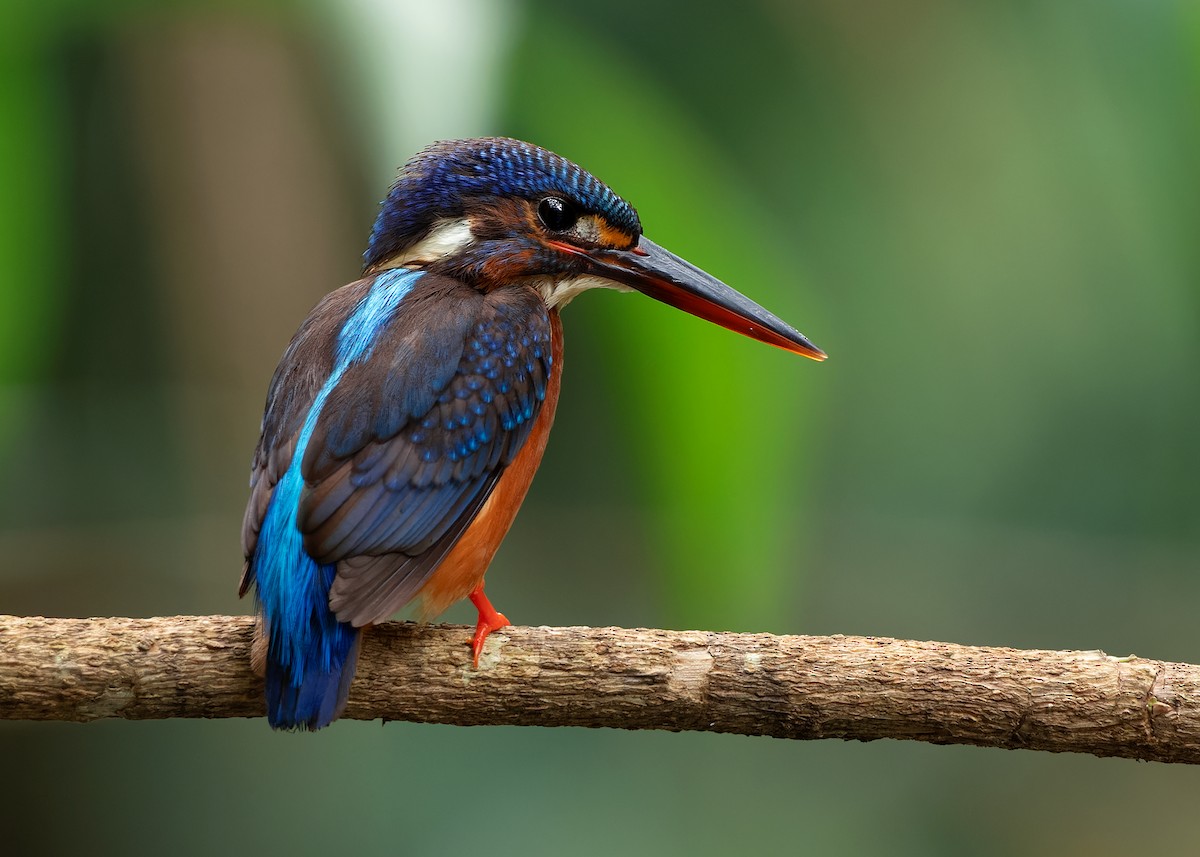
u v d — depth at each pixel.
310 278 10.59
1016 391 11.36
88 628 6.90
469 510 7.48
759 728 6.85
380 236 8.63
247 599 11.34
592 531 11.41
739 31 9.45
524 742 11.57
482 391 7.64
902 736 6.80
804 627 12.08
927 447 11.87
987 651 6.82
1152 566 12.05
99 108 10.28
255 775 11.98
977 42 10.16
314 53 9.62
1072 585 12.23
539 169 8.50
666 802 11.52
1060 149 10.13
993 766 12.64
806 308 9.04
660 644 6.90
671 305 8.18
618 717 6.90
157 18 9.34
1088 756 12.73
